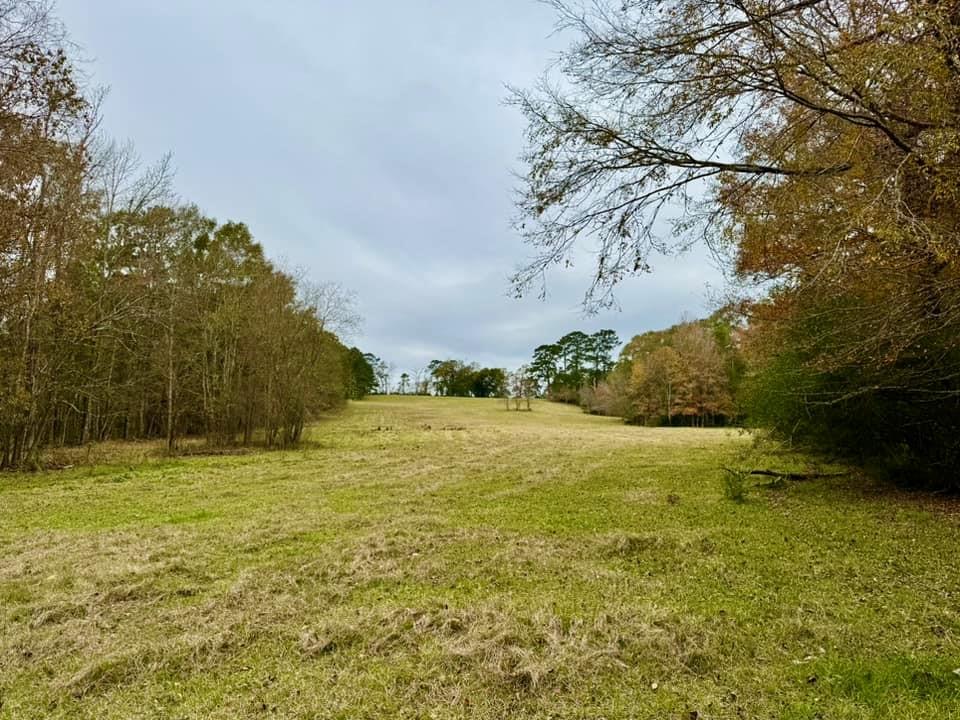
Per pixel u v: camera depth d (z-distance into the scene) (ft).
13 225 43.19
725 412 144.66
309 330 74.13
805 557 19.56
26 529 26.25
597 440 84.99
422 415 158.30
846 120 18.53
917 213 18.47
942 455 29.48
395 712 10.38
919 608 14.70
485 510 29.27
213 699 10.93
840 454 35.53
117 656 12.51
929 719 9.61
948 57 15.80
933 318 21.27
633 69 20.06
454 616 14.32
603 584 17.21
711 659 12.07
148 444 76.38
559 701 10.65
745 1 17.66
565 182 22.36
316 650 12.80
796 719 9.78
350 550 21.08
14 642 13.57
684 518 26.40
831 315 26.84
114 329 56.85
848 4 18.31
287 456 60.64
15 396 46.88
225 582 17.89
